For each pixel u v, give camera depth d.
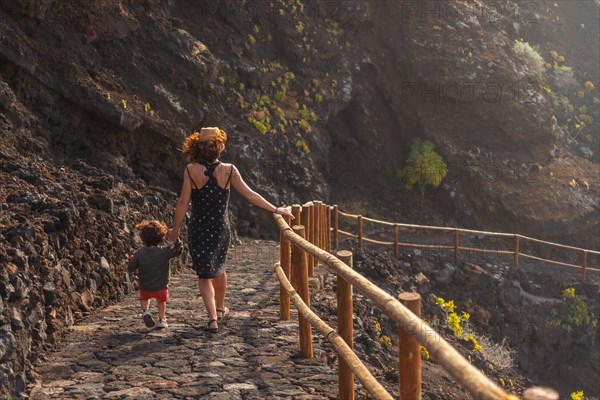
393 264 17.94
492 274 20.30
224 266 6.58
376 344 9.66
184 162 19.77
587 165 29.22
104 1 18.23
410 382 3.12
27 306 5.45
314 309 8.89
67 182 10.68
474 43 29.83
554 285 21.44
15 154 12.68
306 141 24.45
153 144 19.05
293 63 26.27
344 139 28.05
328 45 27.31
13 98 14.41
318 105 25.84
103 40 18.55
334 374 5.35
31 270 5.93
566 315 20.55
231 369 5.41
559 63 36.75
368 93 28.38
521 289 20.42
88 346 5.95
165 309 7.24
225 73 23.56
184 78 20.22
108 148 17.56
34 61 15.55
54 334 5.90
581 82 36.38
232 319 7.06
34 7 16.11
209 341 6.18
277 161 22.72
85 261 7.65
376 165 28.14
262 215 21.69
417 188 27.59
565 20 39.78
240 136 22.00
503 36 31.19
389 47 29.00
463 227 26.62
